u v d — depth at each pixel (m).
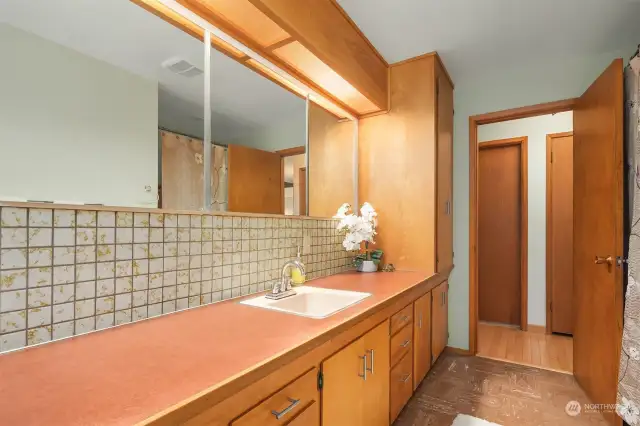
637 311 1.58
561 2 1.85
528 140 3.52
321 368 1.06
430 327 2.30
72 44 0.98
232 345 0.91
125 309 1.07
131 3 1.14
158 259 1.18
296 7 1.49
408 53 2.41
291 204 1.97
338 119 2.47
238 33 1.48
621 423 1.73
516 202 3.62
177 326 1.07
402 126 2.49
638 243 1.60
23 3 0.88
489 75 2.78
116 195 1.08
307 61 1.74
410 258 2.44
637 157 1.69
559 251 3.36
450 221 2.79
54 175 0.93
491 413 1.92
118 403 0.61
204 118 1.42
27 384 0.68
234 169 1.57
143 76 1.19
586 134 2.19
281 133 1.89
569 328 3.28
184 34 1.32
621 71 1.78
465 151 2.89
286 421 0.89
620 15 1.97
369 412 1.40
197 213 1.33
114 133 1.09
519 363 2.62
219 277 1.41
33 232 0.88
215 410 0.67
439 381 2.31
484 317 3.77
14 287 0.84
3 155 0.83
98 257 1.01
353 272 2.37
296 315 1.22
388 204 2.53
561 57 2.47
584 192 2.20
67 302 0.94
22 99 0.87
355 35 2.04
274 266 1.73
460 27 2.09
